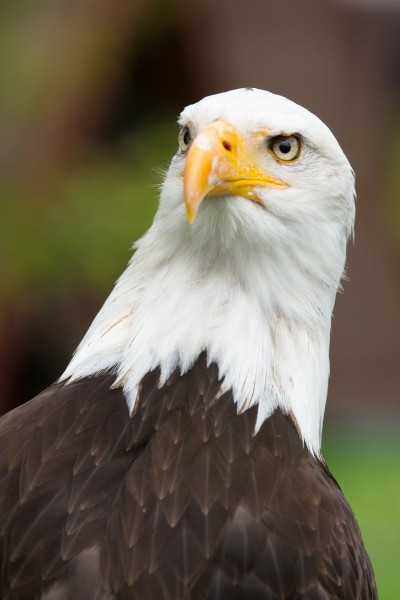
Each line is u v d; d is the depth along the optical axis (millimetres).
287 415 9523
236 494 8617
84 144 26094
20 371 26672
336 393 30000
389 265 30000
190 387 9344
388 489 24031
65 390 9508
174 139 26500
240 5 27688
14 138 25359
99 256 24781
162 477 8602
